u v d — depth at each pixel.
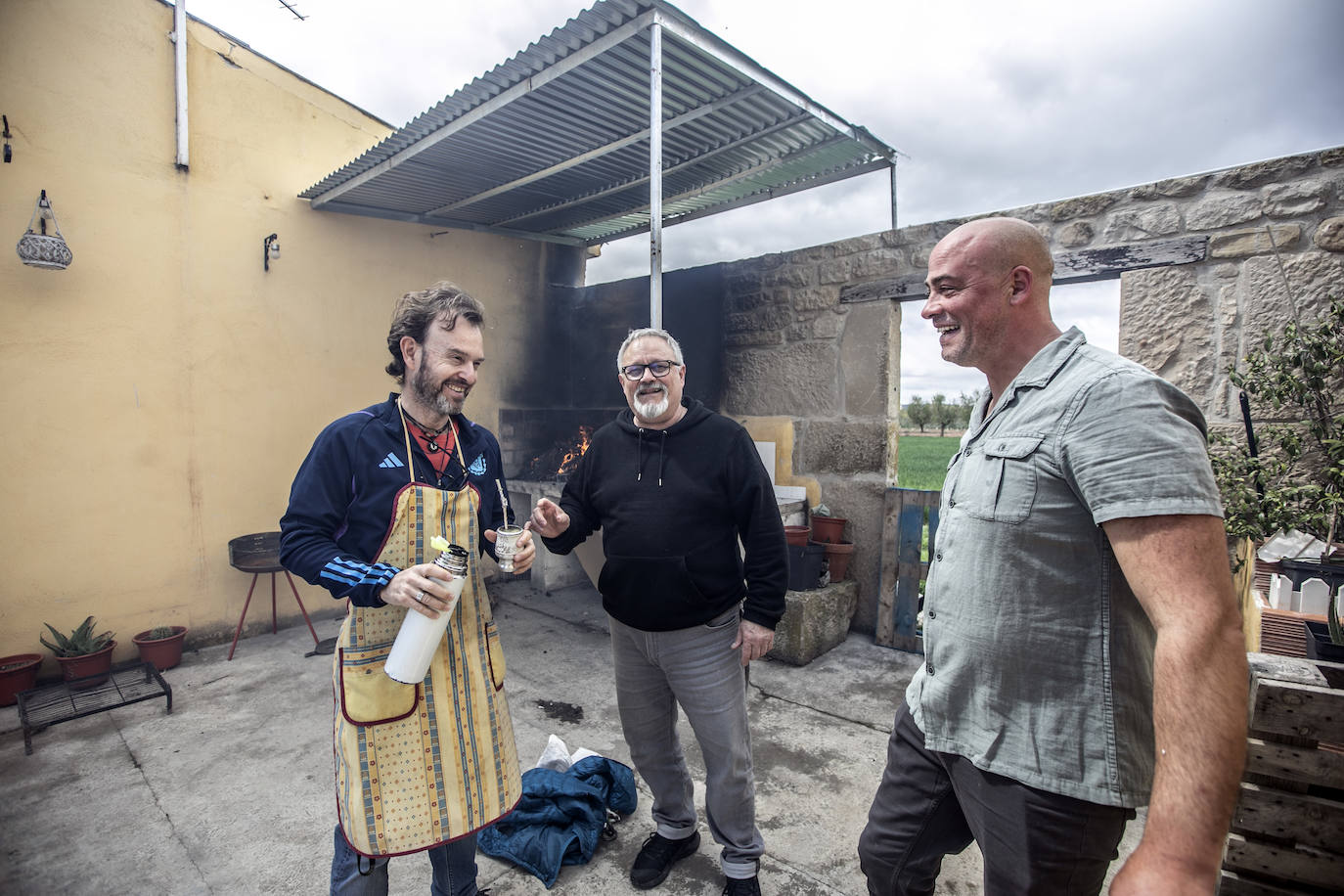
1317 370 2.73
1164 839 0.90
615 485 2.10
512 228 5.82
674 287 5.42
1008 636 1.23
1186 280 3.32
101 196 3.84
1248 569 3.00
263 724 3.29
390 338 1.58
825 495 4.64
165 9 4.04
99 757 2.97
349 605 1.52
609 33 2.97
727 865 2.06
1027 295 1.32
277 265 4.57
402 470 1.54
